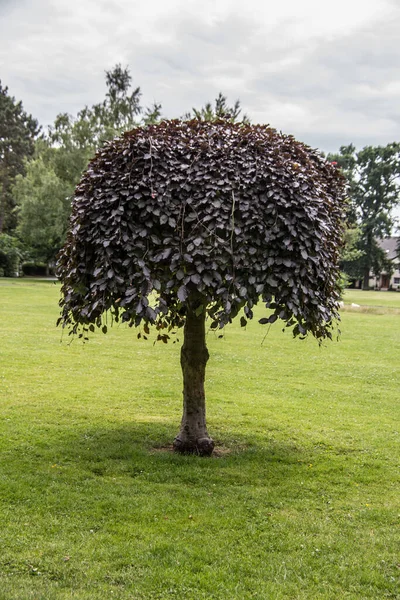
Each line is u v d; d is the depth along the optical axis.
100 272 4.99
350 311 29.27
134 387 9.35
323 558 3.85
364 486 5.29
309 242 5.08
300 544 4.02
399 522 4.47
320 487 5.18
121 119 42.12
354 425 7.55
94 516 4.29
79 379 9.74
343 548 3.99
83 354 12.38
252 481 5.21
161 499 4.64
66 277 5.39
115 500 4.57
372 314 27.95
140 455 5.77
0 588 3.28
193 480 5.16
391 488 5.26
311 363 12.73
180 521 4.27
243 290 4.81
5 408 7.48
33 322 17.59
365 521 4.46
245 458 5.90
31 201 42.59
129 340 14.89
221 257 4.91
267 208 5.05
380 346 16.06
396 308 32.97
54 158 44.12
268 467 5.65
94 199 5.21
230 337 16.61
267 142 5.54
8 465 5.30
